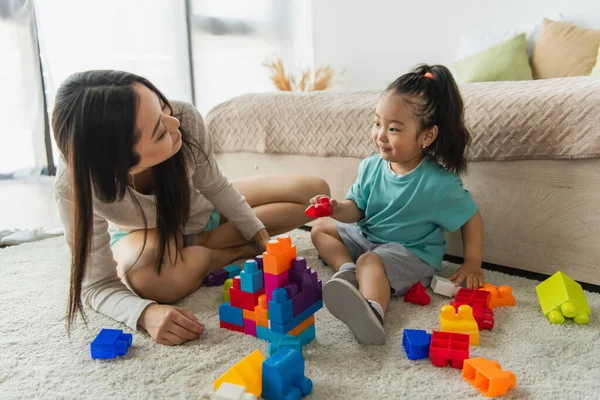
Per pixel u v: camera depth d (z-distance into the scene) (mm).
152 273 1050
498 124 1191
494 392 746
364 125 1425
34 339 973
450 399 748
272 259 868
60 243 1605
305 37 3359
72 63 2365
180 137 943
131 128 836
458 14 2777
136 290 1062
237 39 3018
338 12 3170
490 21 2693
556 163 1129
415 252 1142
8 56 2348
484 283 1105
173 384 807
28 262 1436
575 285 1045
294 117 1573
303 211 1355
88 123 829
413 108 1090
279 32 3232
